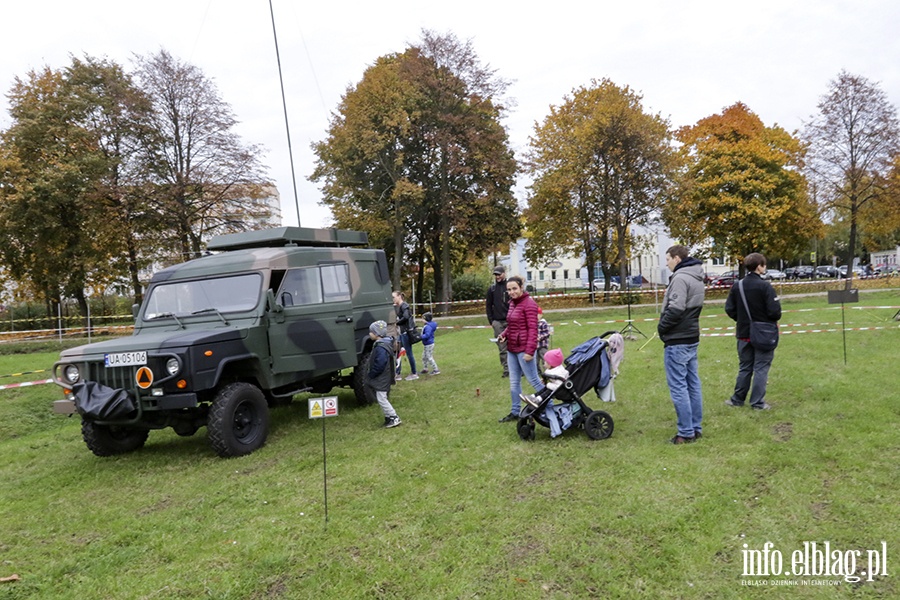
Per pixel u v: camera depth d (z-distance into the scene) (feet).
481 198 93.50
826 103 94.79
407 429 22.86
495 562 11.91
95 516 16.02
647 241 118.11
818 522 12.66
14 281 105.91
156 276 24.30
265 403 21.91
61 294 100.07
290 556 12.62
